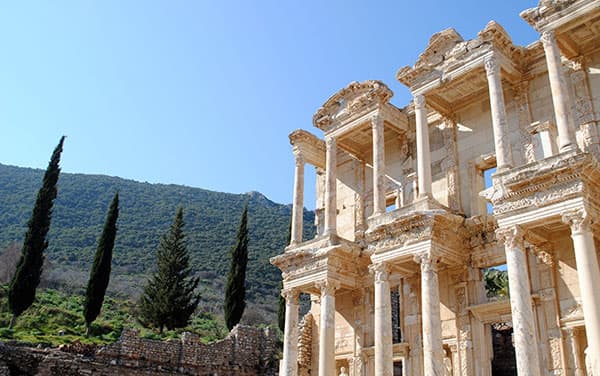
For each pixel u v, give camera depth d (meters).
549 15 23.52
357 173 34.91
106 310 65.25
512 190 21.80
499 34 25.83
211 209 167.75
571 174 20.22
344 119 32.19
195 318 70.69
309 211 165.25
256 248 134.25
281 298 49.53
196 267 113.75
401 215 26.41
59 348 38.97
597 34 24.34
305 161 34.94
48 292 67.62
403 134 32.56
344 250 29.91
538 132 24.86
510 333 31.66
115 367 39.03
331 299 29.02
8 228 122.44
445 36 27.66
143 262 111.75
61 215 140.62
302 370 33.72
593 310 18.41
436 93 28.66
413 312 28.31
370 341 29.91
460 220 26.05
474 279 25.94
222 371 43.31
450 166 29.02
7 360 35.47
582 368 21.33
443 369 22.95
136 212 154.38
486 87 28.25
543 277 23.28
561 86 22.22
